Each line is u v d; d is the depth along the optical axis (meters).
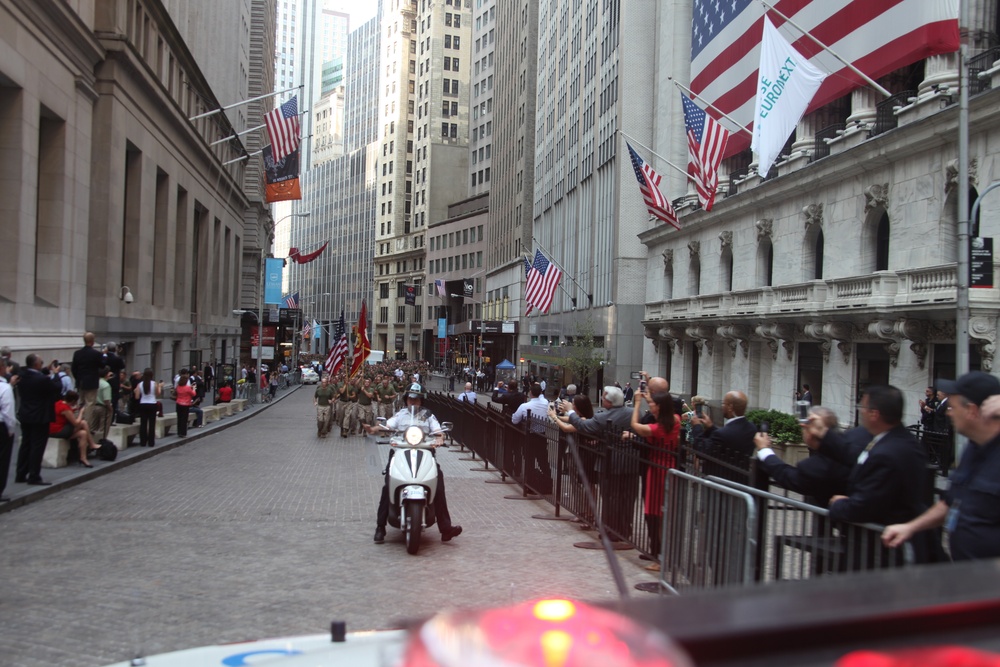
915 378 20.50
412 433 9.73
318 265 171.00
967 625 1.34
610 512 9.75
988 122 17.92
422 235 124.06
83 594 7.10
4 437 10.68
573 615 1.23
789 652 1.25
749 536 5.71
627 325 47.59
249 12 69.06
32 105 22.61
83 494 12.53
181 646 5.81
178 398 22.34
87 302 28.91
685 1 41.62
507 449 15.65
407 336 125.50
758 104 18.38
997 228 17.75
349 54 160.12
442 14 124.88
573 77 62.16
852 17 22.56
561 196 65.31
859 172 23.34
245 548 9.16
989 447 4.30
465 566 8.55
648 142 47.69
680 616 1.29
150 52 33.72
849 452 5.79
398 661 1.20
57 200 25.14
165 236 38.19
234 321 62.62
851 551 5.06
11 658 5.47
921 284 19.42
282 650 3.13
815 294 24.61
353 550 9.23
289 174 31.98
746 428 7.92
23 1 21.41
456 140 124.69
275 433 26.94
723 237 33.38
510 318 81.69
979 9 19.34
